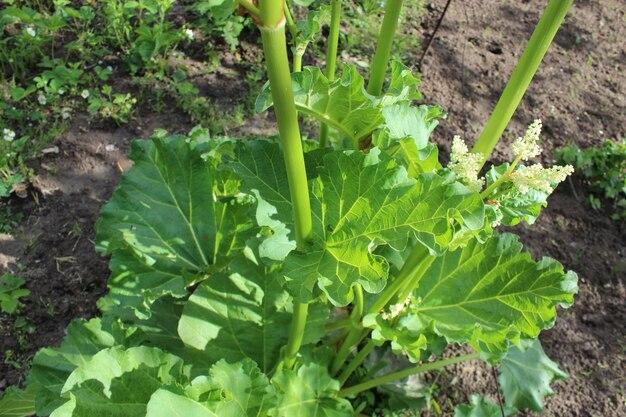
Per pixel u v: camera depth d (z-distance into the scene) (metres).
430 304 0.84
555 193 1.37
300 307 0.73
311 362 0.83
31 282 1.12
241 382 0.70
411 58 1.56
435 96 1.49
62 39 1.53
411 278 0.79
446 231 0.59
